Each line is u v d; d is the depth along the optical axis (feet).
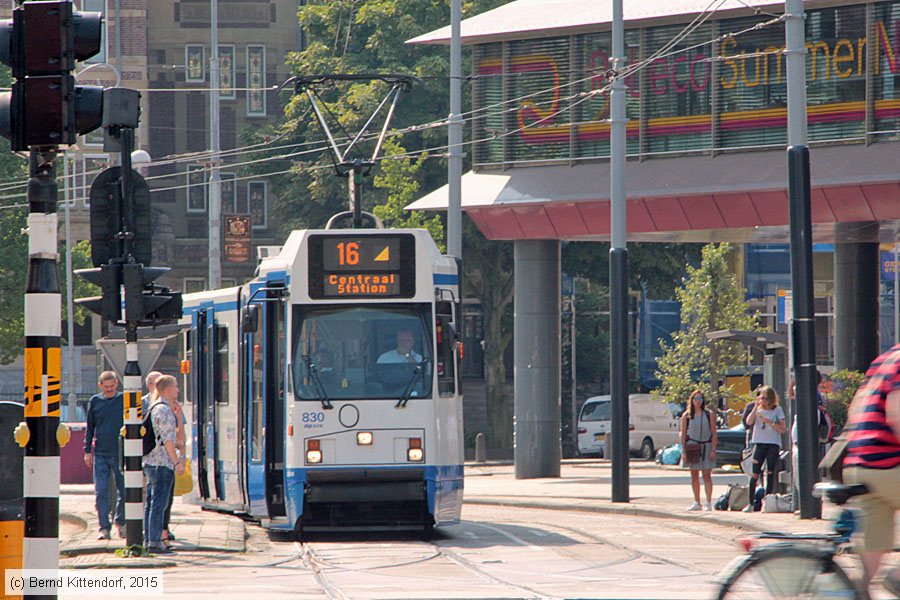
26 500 65.67
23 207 367.45
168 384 112.88
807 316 139.03
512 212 234.38
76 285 396.37
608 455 315.58
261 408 133.90
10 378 422.82
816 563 62.85
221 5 453.99
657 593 86.12
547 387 240.73
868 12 206.08
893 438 66.03
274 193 415.23
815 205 207.82
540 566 104.94
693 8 217.56
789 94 138.92
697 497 159.43
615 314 179.63
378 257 129.90
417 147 356.79
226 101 453.17
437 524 128.67
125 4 441.27
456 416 131.34
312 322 128.88
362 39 388.57
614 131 181.68
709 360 329.11
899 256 417.90
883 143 205.77
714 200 213.87
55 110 65.31
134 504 110.22
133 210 106.11
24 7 65.62
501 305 366.63
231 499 147.33
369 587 91.30
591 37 231.09
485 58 241.96
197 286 444.55
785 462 164.25
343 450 126.82
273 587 91.50
